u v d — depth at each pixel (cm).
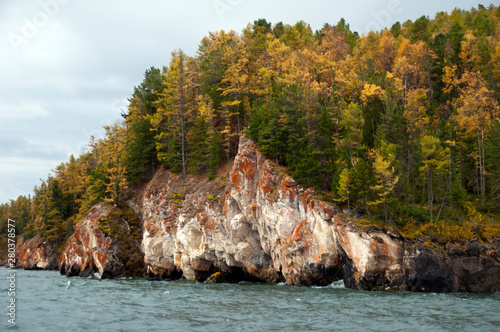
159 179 7762
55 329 2398
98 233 7181
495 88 6744
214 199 6175
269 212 5219
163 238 6750
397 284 4084
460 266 4084
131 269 7200
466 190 5253
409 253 4116
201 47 10369
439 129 5722
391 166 4744
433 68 7300
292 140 5628
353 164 4872
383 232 4219
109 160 9031
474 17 10756
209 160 6956
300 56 8188
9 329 2408
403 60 7375
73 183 11731
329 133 5444
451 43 7475
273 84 6988
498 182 5084
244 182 5759
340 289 4303
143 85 9988
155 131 8538
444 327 2300
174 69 9044
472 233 4300
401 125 5681
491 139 5266
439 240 4259
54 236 10869
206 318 2678
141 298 3731
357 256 4250
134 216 7969
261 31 10075
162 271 6806
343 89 6694
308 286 4709
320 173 5212
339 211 4644
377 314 2720
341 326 2362
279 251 5128
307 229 4822
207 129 7306
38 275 8019
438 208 4988
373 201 4644
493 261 4066
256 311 2919
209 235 6053
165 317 2731
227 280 5900
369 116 6159
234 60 8088
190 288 4697
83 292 4303
